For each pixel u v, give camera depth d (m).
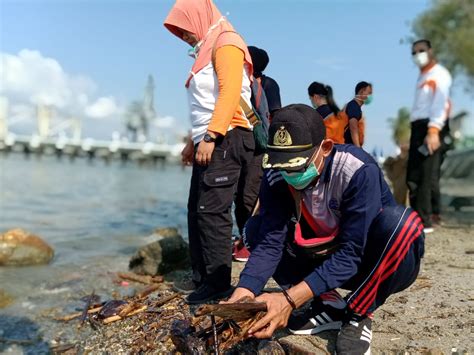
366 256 2.59
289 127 2.31
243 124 3.56
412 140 6.33
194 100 3.59
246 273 2.62
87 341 3.54
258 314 2.42
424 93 6.12
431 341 2.95
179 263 5.05
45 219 10.16
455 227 7.02
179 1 3.64
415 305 3.52
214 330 2.55
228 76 3.40
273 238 2.66
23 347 3.60
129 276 5.01
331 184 2.51
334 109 5.59
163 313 3.61
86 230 8.63
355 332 2.71
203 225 3.54
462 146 23.56
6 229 8.90
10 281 5.21
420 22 20.92
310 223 2.71
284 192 2.62
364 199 2.45
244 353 2.76
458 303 3.55
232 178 3.54
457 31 19.75
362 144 5.69
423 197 6.39
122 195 15.79
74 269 5.72
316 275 2.47
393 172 7.43
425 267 4.62
